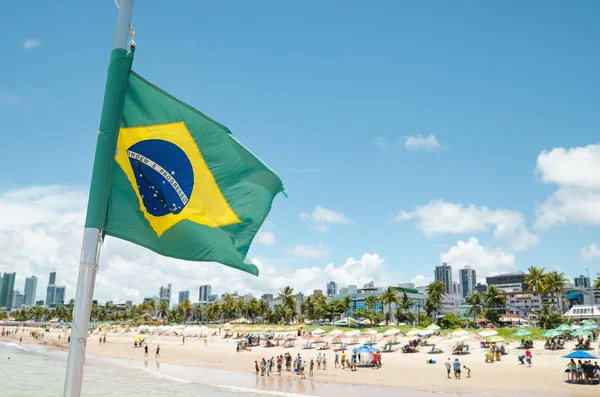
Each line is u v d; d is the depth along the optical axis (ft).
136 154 25.16
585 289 653.71
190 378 183.62
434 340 261.85
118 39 22.27
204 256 25.13
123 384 167.73
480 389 144.56
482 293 477.36
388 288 538.88
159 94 25.58
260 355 271.28
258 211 26.02
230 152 26.07
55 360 266.98
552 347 216.95
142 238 24.47
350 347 270.67
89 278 19.92
